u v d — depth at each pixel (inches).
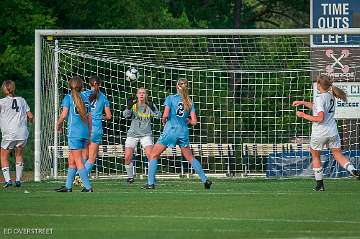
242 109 2984.7
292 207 1812.3
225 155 2933.1
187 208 1800.0
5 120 2445.9
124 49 3107.8
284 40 3117.6
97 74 2913.4
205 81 3024.1
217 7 5177.2
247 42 3157.0
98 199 1979.6
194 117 2267.5
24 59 4109.3
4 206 1841.8
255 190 2245.3
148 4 4596.5
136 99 2583.7
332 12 2935.5
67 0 4456.2
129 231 1487.5
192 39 3125.0
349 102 2861.7
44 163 2778.1
